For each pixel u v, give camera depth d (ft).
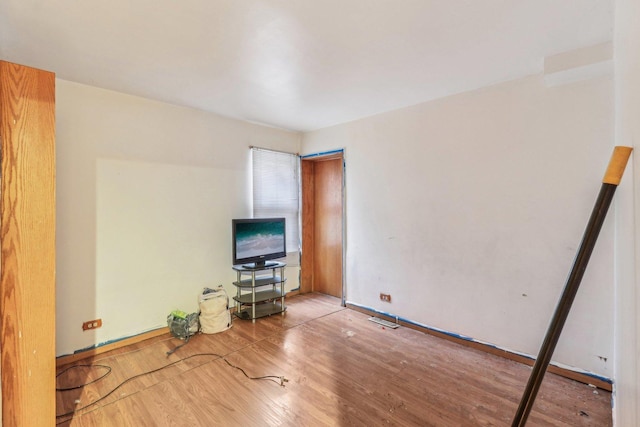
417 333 10.61
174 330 10.16
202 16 5.57
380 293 11.98
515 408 6.66
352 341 9.97
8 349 5.25
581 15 5.57
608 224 7.13
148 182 10.11
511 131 8.54
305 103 10.54
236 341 9.97
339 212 14.46
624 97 4.77
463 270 9.62
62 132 8.51
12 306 5.30
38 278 5.55
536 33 6.19
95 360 8.75
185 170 10.99
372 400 6.95
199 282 11.43
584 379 7.54
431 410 6.60
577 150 7.53
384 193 11.71
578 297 7.58
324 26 5.91
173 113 10.65
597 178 7.27
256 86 8.98
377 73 8.10
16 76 5.36
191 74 8.14
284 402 6.88
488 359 8.77
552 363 8.03
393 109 11.23
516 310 8.59
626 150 4.33
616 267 5.03
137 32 6.11
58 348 8.48
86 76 8.27
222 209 12.05
